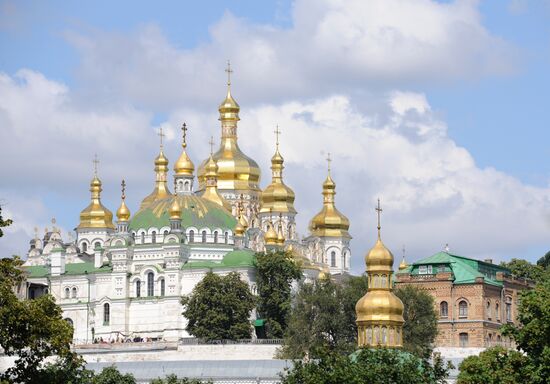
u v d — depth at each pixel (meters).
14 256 194.62
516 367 199.12
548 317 196.50
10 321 185.00
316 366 199.12
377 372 195.38
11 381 185.00
